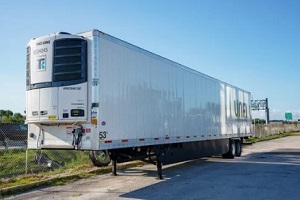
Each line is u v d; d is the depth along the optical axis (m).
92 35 8.86
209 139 16.16
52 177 11.41
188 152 14.32
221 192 9.28
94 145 8.58
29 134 9.67
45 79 8.90
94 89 8.67
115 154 11.35
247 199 8.41
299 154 21.59
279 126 61.09
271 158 19.02
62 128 9.08
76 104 8.66
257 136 45.41
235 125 20.14
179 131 13.14
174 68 13.05
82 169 13.43
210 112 16.50
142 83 10.77
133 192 9.43
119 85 9.60
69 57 8.81
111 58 9.33
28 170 14.30
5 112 58.00
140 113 10.57
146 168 14.57
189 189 9.77
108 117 9.03
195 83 14.96
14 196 9.10
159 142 11.62
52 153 16.34
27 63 9.41
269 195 8.85
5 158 17.50
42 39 9.08
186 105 13.89
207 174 12.73
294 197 8.60
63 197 8.90
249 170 13.77
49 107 8.77
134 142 10.16
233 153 19.31
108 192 9.47
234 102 20.30
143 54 10.94
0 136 20.75
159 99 11.76
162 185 10.46
